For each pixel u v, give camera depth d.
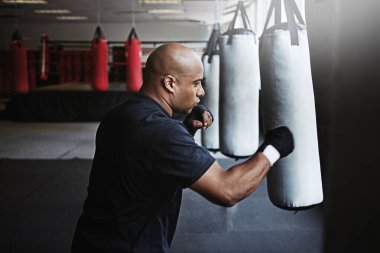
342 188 0.57
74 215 3.01
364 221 0.55
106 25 13.91
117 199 1.11
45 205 3.23
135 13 10.92
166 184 1.08
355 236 0.56
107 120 1.16
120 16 11.77
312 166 1.18
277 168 1.21
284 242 2.50
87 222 1.17
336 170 0.58
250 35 2.04
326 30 0.94
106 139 1.13
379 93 0.53
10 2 9.00
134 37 8.38
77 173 4.23
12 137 6.49
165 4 9.01
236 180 1.03
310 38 1.08
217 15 2.92
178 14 11.09
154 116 1.10
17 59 8.20
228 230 2.72
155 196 1.11
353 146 0.56
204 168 1.04
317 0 0.99
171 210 1.23
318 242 2.48
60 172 4.27
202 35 13.81
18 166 4.53
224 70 2.09
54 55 12.13
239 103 2.06
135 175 1.08
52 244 2.49
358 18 0.54
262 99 1.27
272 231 2.69
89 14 11.23
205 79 2.88
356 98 0.55
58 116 8.27
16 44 8.20
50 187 3.73
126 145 1.07
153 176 1.07
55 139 6.32
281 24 1.21
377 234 0.54
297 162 1.17
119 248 1.11
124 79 12.65
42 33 13.95
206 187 1.04
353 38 0.55
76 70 12.10
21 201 3.33
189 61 1.14
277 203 1.23
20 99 8.24
